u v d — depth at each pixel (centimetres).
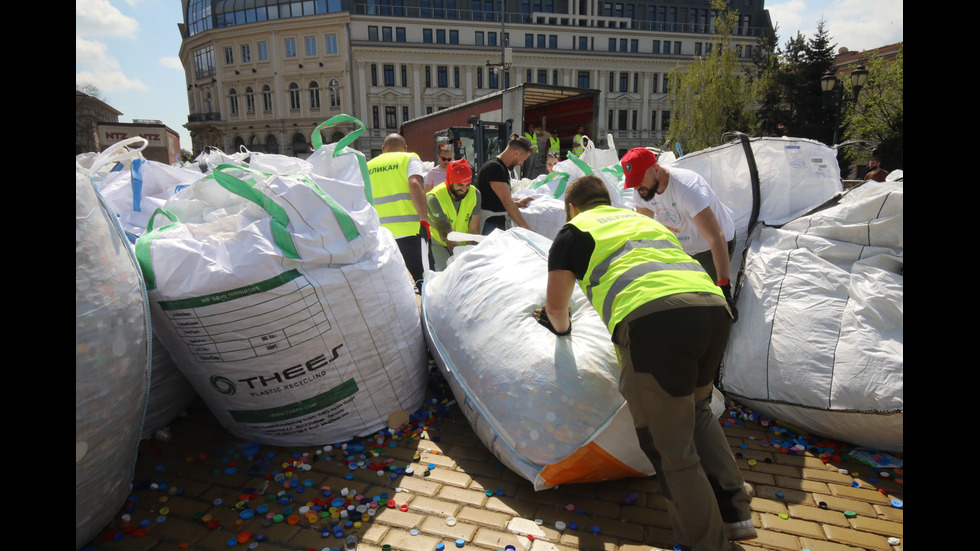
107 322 172
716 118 2642
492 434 240
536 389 221
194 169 430
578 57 4609
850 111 2012
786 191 362
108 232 184
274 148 4659
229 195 275
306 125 4491
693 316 170
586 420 213
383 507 220
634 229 196
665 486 179
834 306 276
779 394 277
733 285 346
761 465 254
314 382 244
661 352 170
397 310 268
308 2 4356
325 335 237
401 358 274
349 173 303
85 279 166
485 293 268
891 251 277
